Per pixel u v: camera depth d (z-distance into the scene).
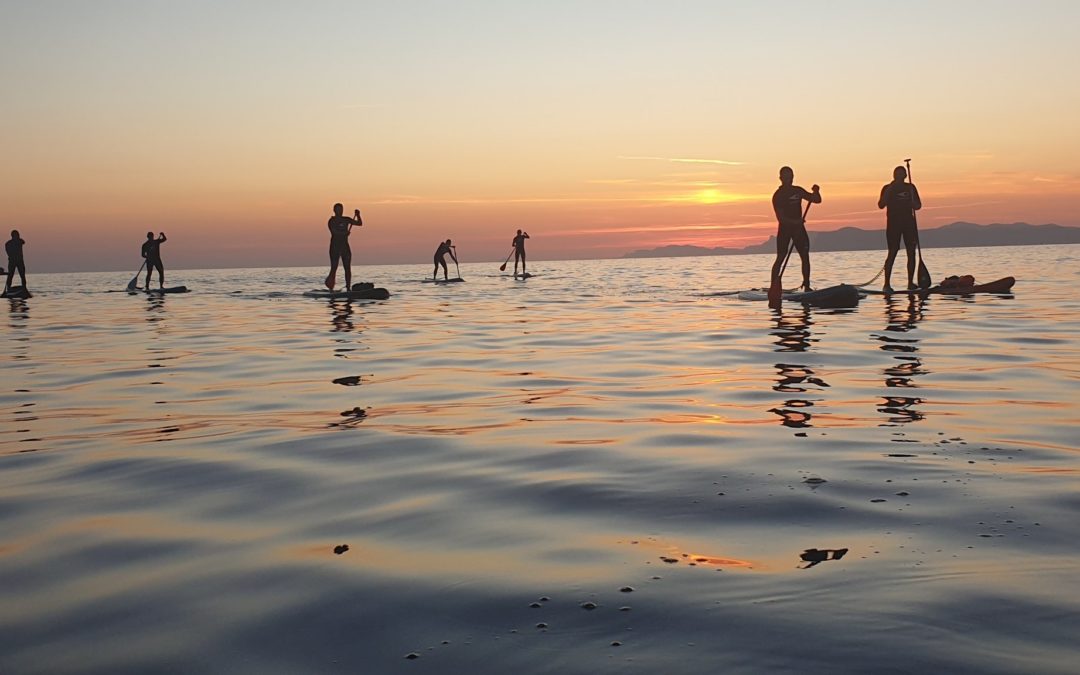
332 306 15.52
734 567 2.38
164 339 9.91
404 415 4.99
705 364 6.84
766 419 4.57
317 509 3.12
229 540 2.78
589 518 2.91
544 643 1.94
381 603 2.21
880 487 3.16
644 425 4.54
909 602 2.08
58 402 5.70
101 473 3.74
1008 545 2.49
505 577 2.36
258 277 43.56
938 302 12.77
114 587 2.38
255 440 4.36
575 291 19.92
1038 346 7.51
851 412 4.69
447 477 3.54
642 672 1.78
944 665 1.76
